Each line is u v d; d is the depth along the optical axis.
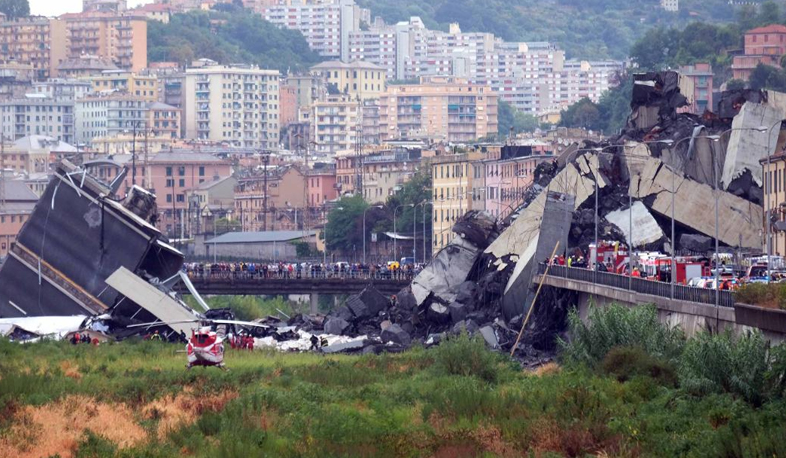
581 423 159.25
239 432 159.00
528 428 159.38
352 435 156.62
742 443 143.00
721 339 178.88
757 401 171.25
